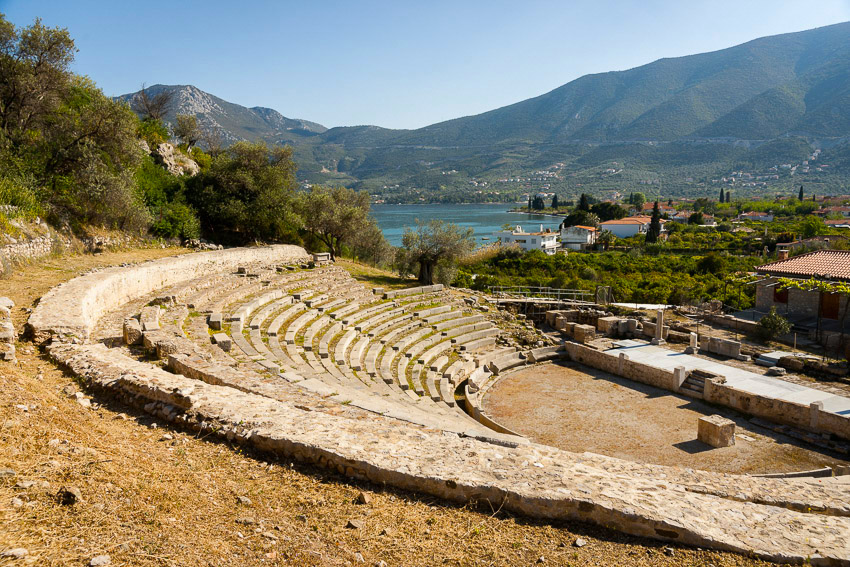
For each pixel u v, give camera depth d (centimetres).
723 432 2284
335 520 803
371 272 5519
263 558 684
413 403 2070
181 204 4875
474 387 2881
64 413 1023
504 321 4312
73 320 1639
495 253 10231
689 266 7806
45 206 3188
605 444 2317
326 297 3634
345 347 2653
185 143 7175
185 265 3281
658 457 2189
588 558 752
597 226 16738
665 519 814
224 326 2345
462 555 742
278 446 1003
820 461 2175
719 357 3525
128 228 4009
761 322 3881
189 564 638
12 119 3466
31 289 2178
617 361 3362
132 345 1816
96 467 816
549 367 3559
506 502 866
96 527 667
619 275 7350
